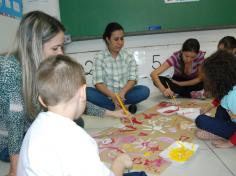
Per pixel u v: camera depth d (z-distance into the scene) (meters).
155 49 3.16
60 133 0.82
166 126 2.02
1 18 2.18
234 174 1.40
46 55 1.29
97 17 3.03
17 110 1.32
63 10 3.01
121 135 1.90
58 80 0.87
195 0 2.99
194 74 2.83
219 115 1.82
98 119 2.34
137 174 1.18
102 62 2.59
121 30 2.46
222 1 3.01
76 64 0.93
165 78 2.86
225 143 1.70
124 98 2.51
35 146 0.81
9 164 1.71
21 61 1.29
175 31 3.06
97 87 2.53
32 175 0.79
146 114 2.31
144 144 1.74
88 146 0.83
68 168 0.79
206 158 1.57
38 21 1.27
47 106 0.92
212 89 1.63
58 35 1.30
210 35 3.12
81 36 3.07
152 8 3.00
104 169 0.83
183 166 1.48
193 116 2.12
